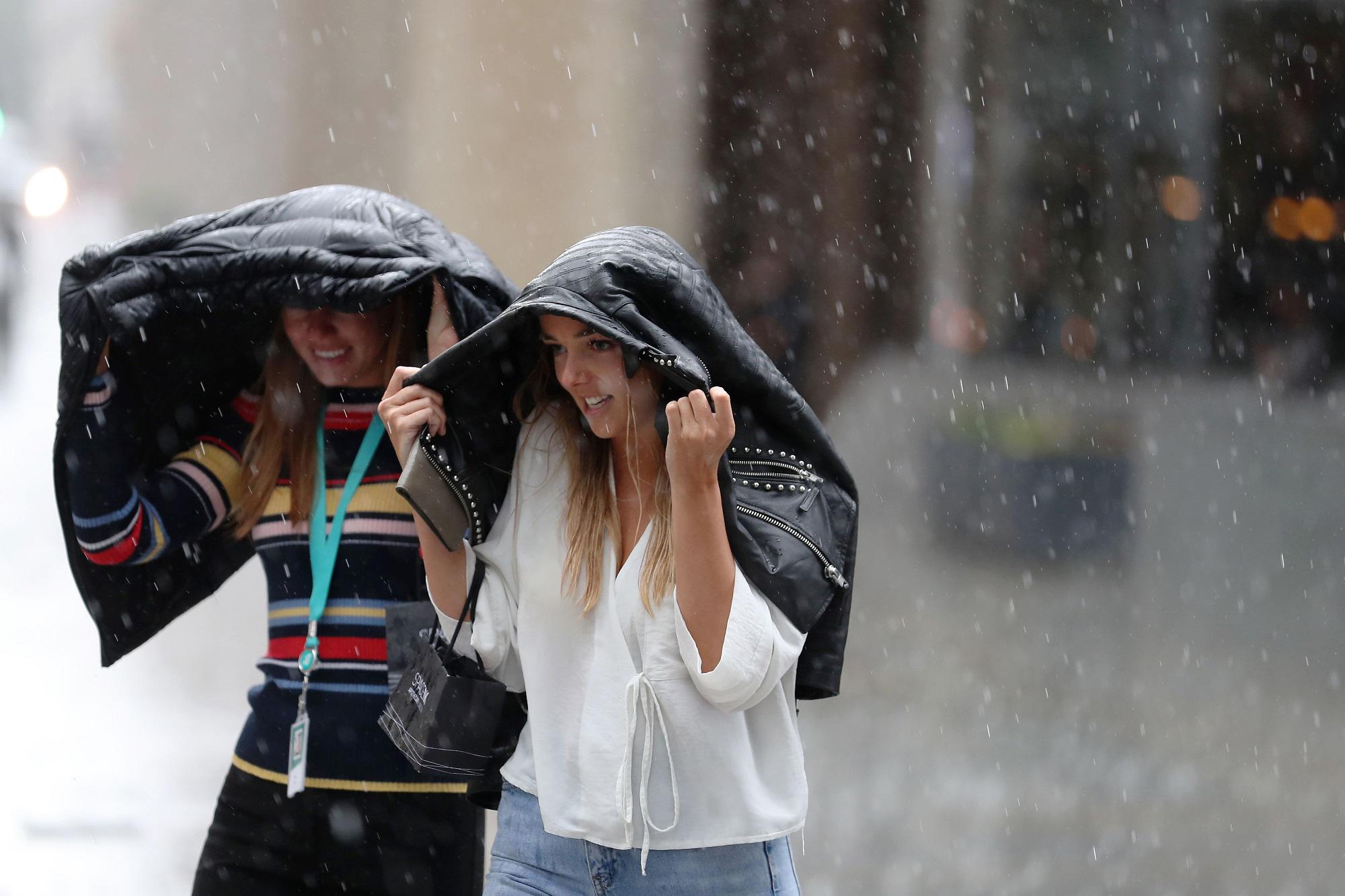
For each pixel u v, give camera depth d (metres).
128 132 84.50
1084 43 74.81
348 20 50.38
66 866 20.03
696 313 11.71
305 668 13.92
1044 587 42.25
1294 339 75.81
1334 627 38.59
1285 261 77.06
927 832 23.23
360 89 49.94
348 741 13.86
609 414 11.91
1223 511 51.75
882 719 29.39
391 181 48.59
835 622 12.17
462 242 14.76
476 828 14.23
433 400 12.36
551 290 11.63
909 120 67.50
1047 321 72.69
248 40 63.00
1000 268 71.94
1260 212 77.44
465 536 12.59
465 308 14.27
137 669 29.44
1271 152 77.94
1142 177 76.56
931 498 48.53
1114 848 22.86
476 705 12.46
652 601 11.74
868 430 53.47
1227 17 77.00
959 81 69.62
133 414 14.73
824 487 12.19
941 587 41.47
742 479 12.05
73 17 101.75
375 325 14.52
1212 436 60.59
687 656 11.51
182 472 14.97
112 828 21.45
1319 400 70.75
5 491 44.59
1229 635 37.47
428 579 12.86
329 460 14.45
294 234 14.25
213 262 14.20
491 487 12.56
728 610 11.41
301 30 54.22
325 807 13.84
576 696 12.07
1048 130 74.44
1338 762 27.66
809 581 11.71
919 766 26.55
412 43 47.41
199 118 72.75
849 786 25.33
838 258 59.81
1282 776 26.73
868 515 47.75
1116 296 74.94
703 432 11.06
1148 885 21.50
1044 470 47.69
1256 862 22.50
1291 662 34.81
